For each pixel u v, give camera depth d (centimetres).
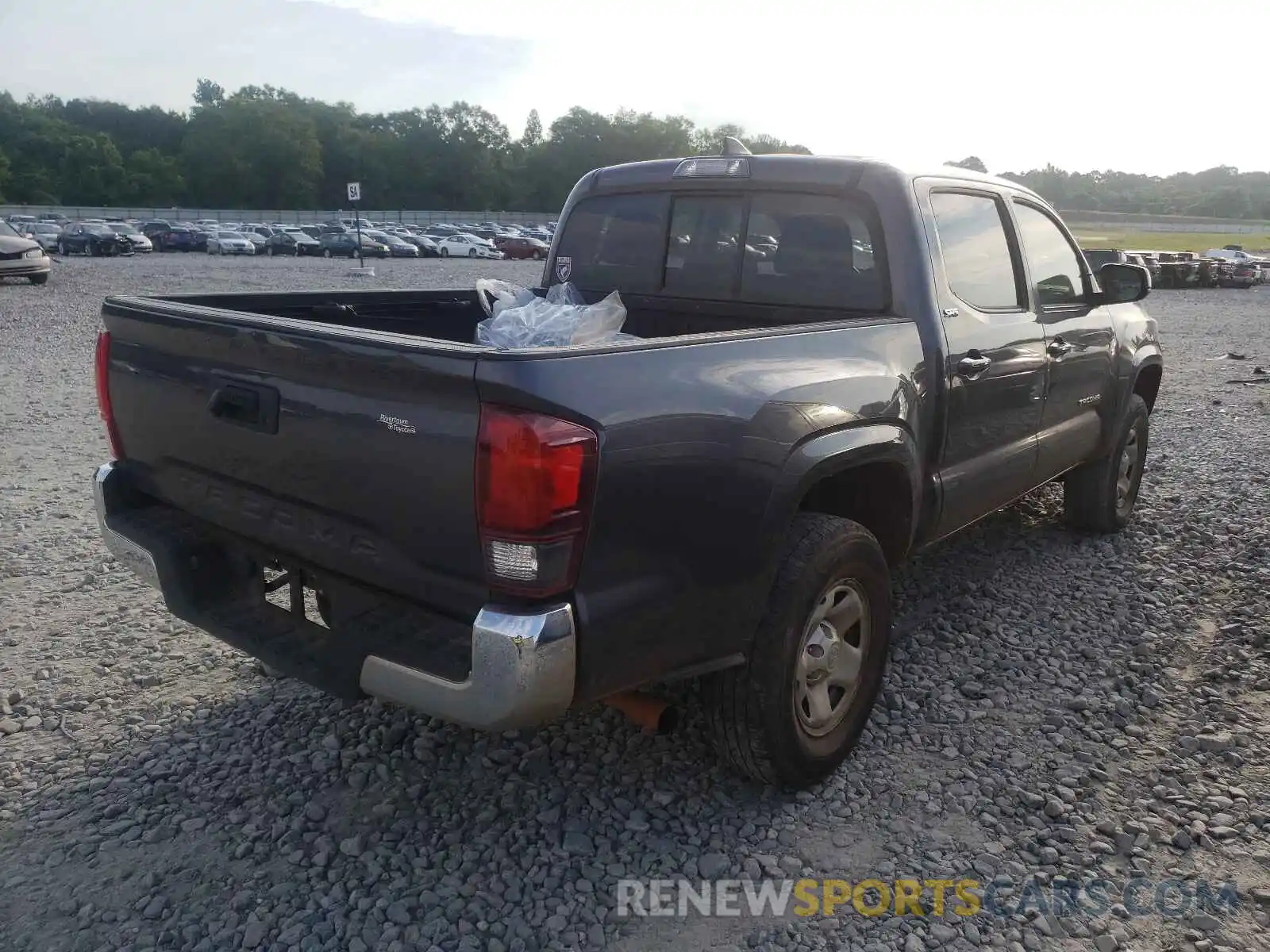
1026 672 414
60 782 324
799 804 320
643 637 261
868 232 378
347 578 279
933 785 331
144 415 324
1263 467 769
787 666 299
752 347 290
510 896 275
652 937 262
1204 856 296
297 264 3691
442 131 12862
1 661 403
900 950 259
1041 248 473
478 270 3591
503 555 234
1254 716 379
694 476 264
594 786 328
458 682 242
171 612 314
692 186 426
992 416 413
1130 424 564
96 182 11012
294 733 356
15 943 254
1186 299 3061
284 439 273
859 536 318
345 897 274
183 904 270
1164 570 533
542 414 230
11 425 836
